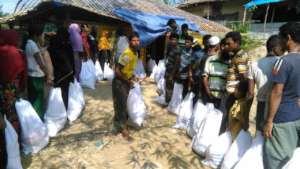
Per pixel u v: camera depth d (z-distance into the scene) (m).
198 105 5.00
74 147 4.64
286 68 3.05
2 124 3.51
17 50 4.18
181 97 6.24
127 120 5.36
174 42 6.32
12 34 4.14
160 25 10.44
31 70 4.70
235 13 22.78
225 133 4.17
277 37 3.55
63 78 5.51
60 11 9.98
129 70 4.81
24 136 4.26
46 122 4.99
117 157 4.37
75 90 5.97
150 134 5.25
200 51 5.61
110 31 10.55
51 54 5.35
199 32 11.66
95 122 5.77
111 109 6.59
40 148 4.48
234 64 4.15
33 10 9.77
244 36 17.17
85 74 8.41
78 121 5.81
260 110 3.61
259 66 3.60
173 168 4.11
